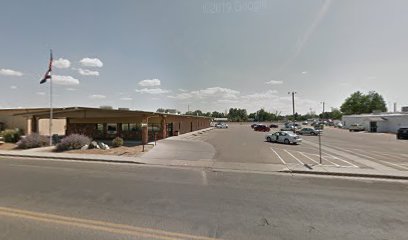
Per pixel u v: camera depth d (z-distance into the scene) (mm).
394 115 49156
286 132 27203
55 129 38031
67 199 6973
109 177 10148
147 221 5402
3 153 17562
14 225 5113
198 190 8203
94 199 6996
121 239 4516
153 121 31625
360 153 18812
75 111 27688
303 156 16875
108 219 5484
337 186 9117
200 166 13062
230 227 5184
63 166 12961
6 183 8914
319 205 6801
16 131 25672
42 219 5445
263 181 9781
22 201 6754
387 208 6629
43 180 9477
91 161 14820
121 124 29016
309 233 4977
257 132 48562
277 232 4988
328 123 89312
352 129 54688
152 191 7957
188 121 47875
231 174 11148
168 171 11711
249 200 7156
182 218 5629
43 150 19359
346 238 4777
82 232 4789
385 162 14656
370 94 96562
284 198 7426
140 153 17688
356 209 6512
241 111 149000
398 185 9414
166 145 23125
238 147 22109
